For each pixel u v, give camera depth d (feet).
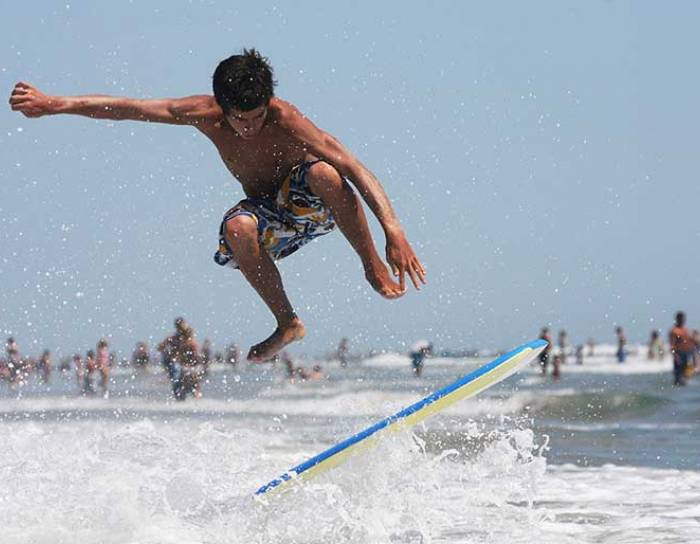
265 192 65.87
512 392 248.11
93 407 229.45
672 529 64.34
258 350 67.62
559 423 163.53
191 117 62.75
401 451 63.82
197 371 250.37
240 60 60.59
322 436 132.36
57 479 71.05
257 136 62.75
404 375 495.82
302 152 63.36
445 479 72.43
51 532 58.75
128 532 59.36
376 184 62.90
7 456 82.69
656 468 98.58
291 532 60.34
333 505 62.54
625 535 62.23
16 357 276.00
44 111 60.39
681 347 285.43
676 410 184.55
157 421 172.14
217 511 65.10
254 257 64.80
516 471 72.08
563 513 70.59
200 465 84.99
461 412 190.29
